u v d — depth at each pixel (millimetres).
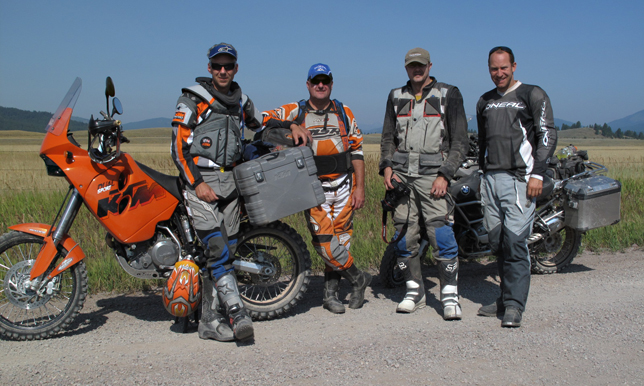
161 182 3523
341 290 4613
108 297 4305
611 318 3678
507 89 3795
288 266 4047
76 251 3406
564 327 3504
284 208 3436
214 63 3334
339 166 3852
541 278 4973
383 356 2984
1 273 3895
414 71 3771
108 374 2752
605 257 5805
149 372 2779
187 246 3551
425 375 2729
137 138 119500
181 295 3299
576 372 2779
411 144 3867
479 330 3477
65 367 2852
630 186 9680
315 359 2943
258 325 3646
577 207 4824
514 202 3686
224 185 3404
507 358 2969
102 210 3359
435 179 3791
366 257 5391
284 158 3455
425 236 4594
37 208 7145
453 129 3795
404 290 4633
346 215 3947
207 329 3359
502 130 3736
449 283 3824
